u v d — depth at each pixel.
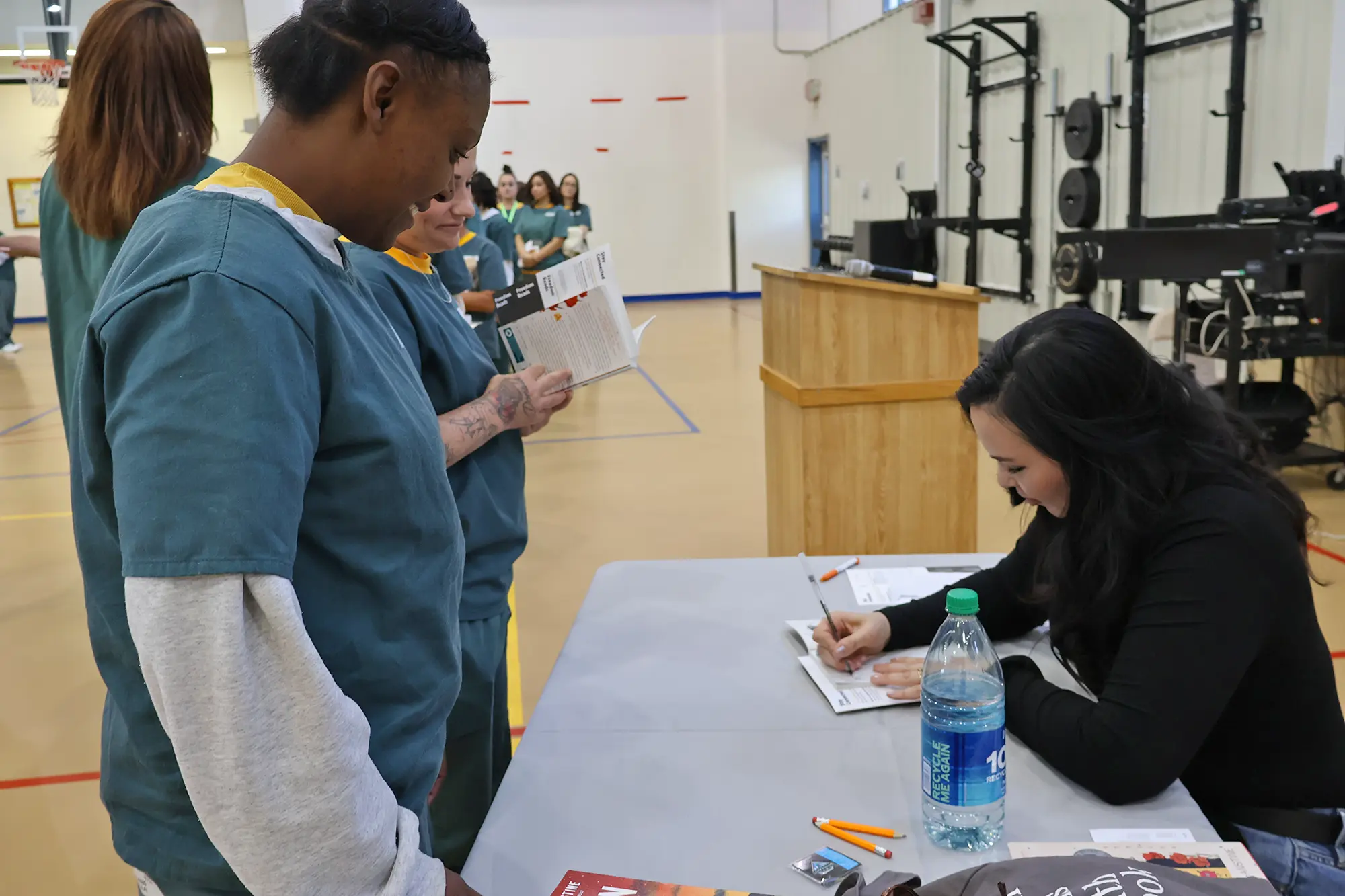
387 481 0.80
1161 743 1.05
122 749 0.87
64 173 1.39
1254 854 1.10
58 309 1.56
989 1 7.35
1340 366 4.39
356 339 0.81
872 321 2.59
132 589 0.67
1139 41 5.61
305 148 0.80
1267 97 4.90
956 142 8.07
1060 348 1.14
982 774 0.98
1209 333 4.25
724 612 1.59
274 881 0.69
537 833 1.03
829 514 2.68
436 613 0.87
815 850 1.00
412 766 0.86
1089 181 6.16
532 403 1.47
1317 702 1.14
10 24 8.98
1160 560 1.12
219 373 0.68
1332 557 3.35
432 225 1.47
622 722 1.26
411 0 0.79
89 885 1.95
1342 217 4.14
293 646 0.68
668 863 0.98
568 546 3.79
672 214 12.43
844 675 1.35
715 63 12.14
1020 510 4.09
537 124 12.01
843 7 11.38
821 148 12.08
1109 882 0.81
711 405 6.32
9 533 4.16
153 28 1.35
